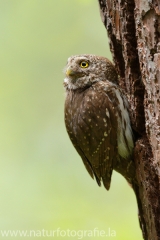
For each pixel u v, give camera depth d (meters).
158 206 8.58
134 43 8.77
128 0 8.49
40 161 14.88
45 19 15.52
